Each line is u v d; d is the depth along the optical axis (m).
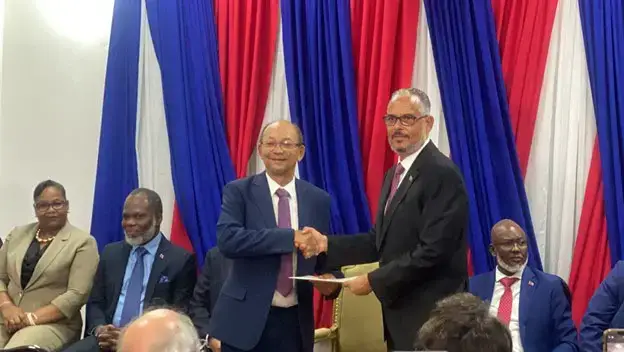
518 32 3.93
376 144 4.02
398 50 4.07
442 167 2.67
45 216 3.89
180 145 4.31
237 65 4.29
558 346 3.32
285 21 4.18
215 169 4.30
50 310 3.72
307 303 2.80
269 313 2.76
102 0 4.59
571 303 3.62
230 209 2.77
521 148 3.92
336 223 4.05
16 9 4.58
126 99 4.43
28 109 4.57
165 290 3.71
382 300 2.64
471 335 1.39
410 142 2.75
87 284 3.83
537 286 3.39
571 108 3.89
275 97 4.30
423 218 2.66
